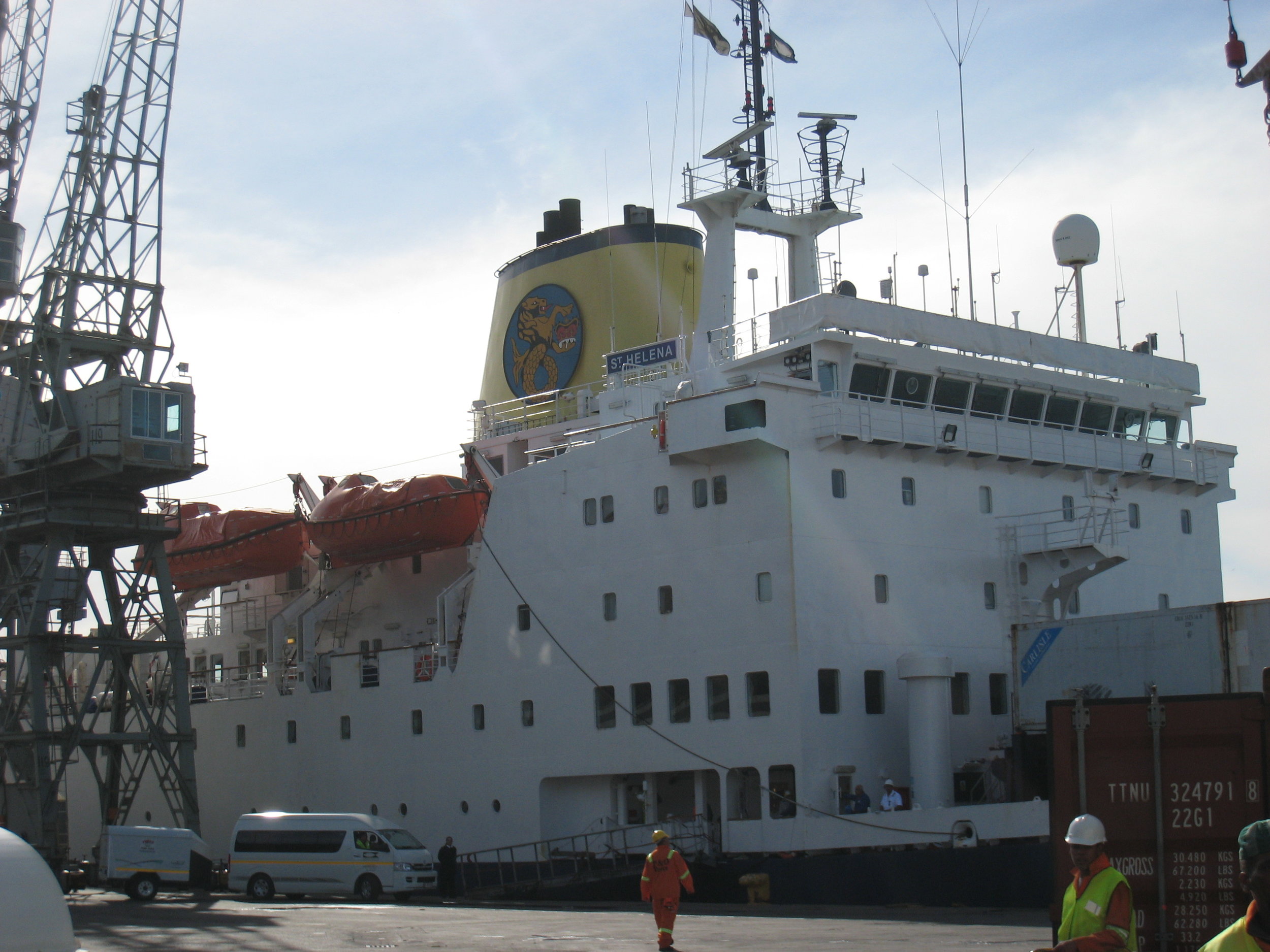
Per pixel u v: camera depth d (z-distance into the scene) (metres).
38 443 38.88
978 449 34.34
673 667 32.56
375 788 39.28
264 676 46.59
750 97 38.78
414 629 43.19
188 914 29.14
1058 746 13.75
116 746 40.41
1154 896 13.33
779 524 31.20
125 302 40.69
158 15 42.16
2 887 10.58
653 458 33.59
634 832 33.22
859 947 19.55
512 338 43.91
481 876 35.69
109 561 41.56
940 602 33.41
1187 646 26.05
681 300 42.38
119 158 41.03
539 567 35.62
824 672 31.02
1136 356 38.88
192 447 38.88
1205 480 39.38
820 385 32.72
